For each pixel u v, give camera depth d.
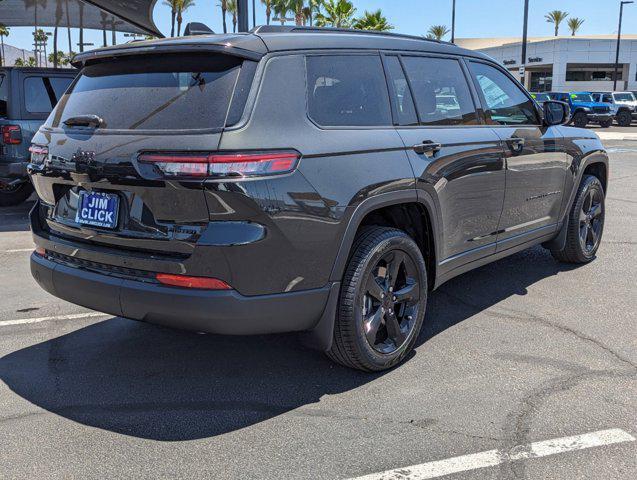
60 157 3.24
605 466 2.64
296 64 3.13
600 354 3.80
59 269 3.30
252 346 3.96
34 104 8.19
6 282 5.39
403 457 2.72
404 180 3.43
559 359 3.73
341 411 3.14
